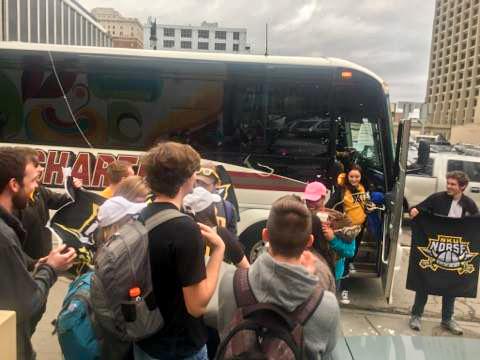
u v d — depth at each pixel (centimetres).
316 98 589
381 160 591
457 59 13725
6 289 210
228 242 281
